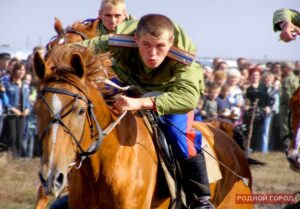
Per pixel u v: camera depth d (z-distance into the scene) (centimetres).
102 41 870
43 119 711
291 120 1020
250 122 2253
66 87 728
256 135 2344
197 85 842
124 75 876
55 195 692
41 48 1919
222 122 1110
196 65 866
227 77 2158
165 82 865
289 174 2011
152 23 804
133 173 808
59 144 701
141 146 830
